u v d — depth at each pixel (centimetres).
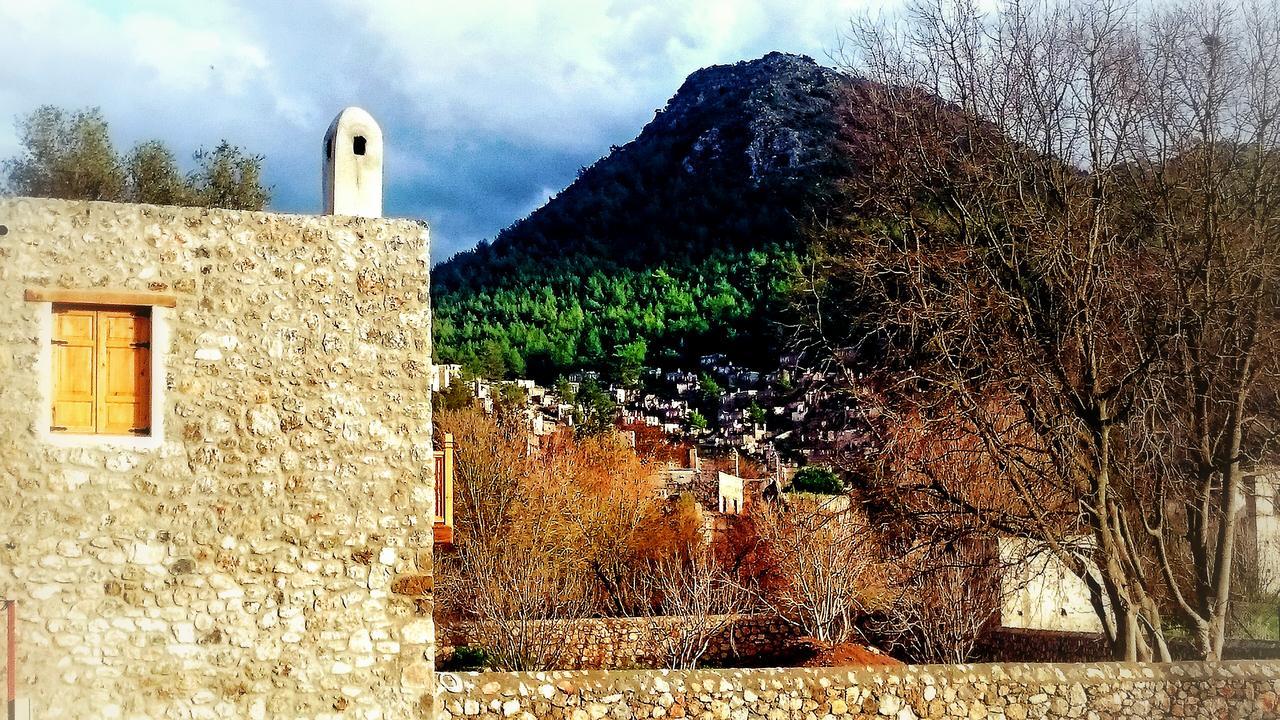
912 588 2441
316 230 1306
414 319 1325
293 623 1257
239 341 1271
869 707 1452
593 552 3572
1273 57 2136
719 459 6425
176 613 1227
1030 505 1978
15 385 1203
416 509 1302
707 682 1427
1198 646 1959
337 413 1291
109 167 3391
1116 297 2067
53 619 1197
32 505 1200
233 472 1255
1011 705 1477
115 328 1247
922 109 2541
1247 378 1969
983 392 2066
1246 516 2645
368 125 1362
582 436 5319
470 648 2506
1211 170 2088
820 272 3083
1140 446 2009
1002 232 2362
